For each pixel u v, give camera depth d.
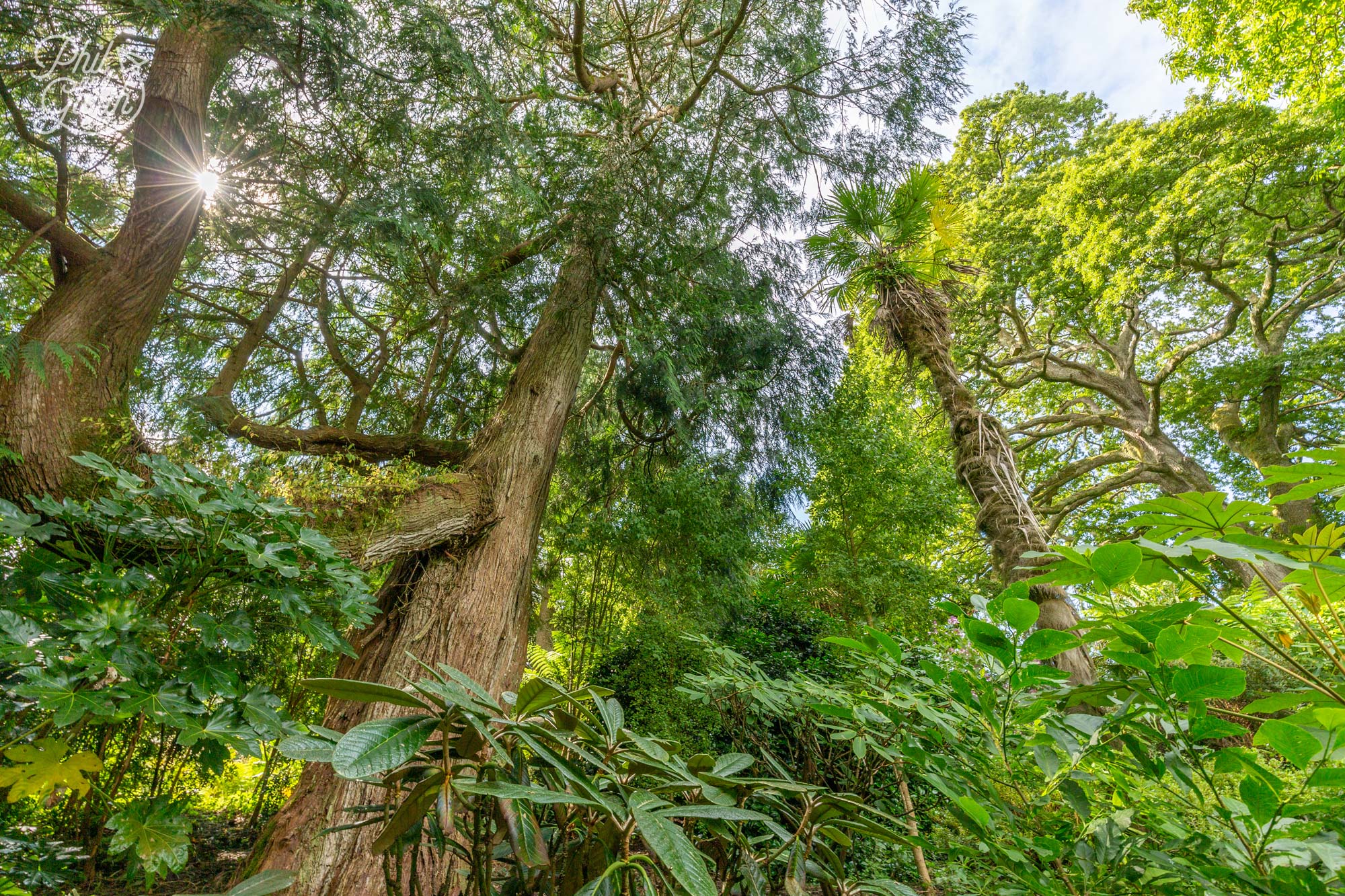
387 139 3.86
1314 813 0.88
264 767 4.23
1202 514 1.01
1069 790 1.10
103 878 2.71
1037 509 11.17
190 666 1.71
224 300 5.29
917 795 2.74
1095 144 11.62
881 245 5.63
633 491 6.07
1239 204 8.91
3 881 1.41
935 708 1.43
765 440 6.54
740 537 5.89
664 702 4.26
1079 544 10.88
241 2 2.97
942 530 5.39
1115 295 9.45
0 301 3.54
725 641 5.55
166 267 3.59
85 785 1.44
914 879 2.71
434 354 5.41
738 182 5.71
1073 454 12.91
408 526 3.79
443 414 6.20
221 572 1.99
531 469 4.78
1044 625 3.59
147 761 2.80
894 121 5.82
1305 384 10.30
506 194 4.98
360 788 3.08
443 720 0.71
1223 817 0.93
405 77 3.66
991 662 1.28
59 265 3.45
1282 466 0.93
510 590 4.28
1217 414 11.06
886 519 5.02
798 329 6.39
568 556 6.29
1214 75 8.54
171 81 3.53
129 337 3.38
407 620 3.90
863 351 6.42
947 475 5.50
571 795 0.67
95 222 4.50
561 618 6.32
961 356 11.34
